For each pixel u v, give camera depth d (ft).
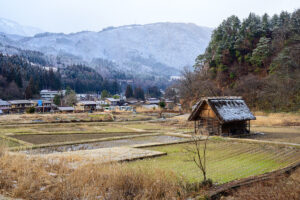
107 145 65.62
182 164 42.37
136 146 61.41
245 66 217.15
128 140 74.79
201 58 260.01
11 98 303.07
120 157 46.29
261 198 24.72
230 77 212.02
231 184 30.09
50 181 26.37
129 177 27.55
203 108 90.68
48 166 33.12
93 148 60.95
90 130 97.45
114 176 27.40
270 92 170.81
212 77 231.91
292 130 96.68
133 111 210.18
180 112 202.69
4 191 23.02
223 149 59.11
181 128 106.63
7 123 109.81
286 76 169.27
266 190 26.76
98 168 31.89
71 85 531.09
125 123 125.29
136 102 372.17
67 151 54.49
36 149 58.03
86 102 280.31
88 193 23.50
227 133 84.94
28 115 139.64
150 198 24.27
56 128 100.83
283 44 207.00
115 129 101.91
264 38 206.28
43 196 22.67
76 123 118.32
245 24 241.35
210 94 206.28
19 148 55.98
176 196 24.91
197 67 266.57
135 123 126.93
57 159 39.14
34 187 24.27
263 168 40.40
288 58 177.68
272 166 42.06
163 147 62.03
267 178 32.55
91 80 607.78
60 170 31.30
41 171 29.07
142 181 27.20
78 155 45.39
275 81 171.63
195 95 220.64
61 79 549.95
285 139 76.02
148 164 41.39
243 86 189.26
